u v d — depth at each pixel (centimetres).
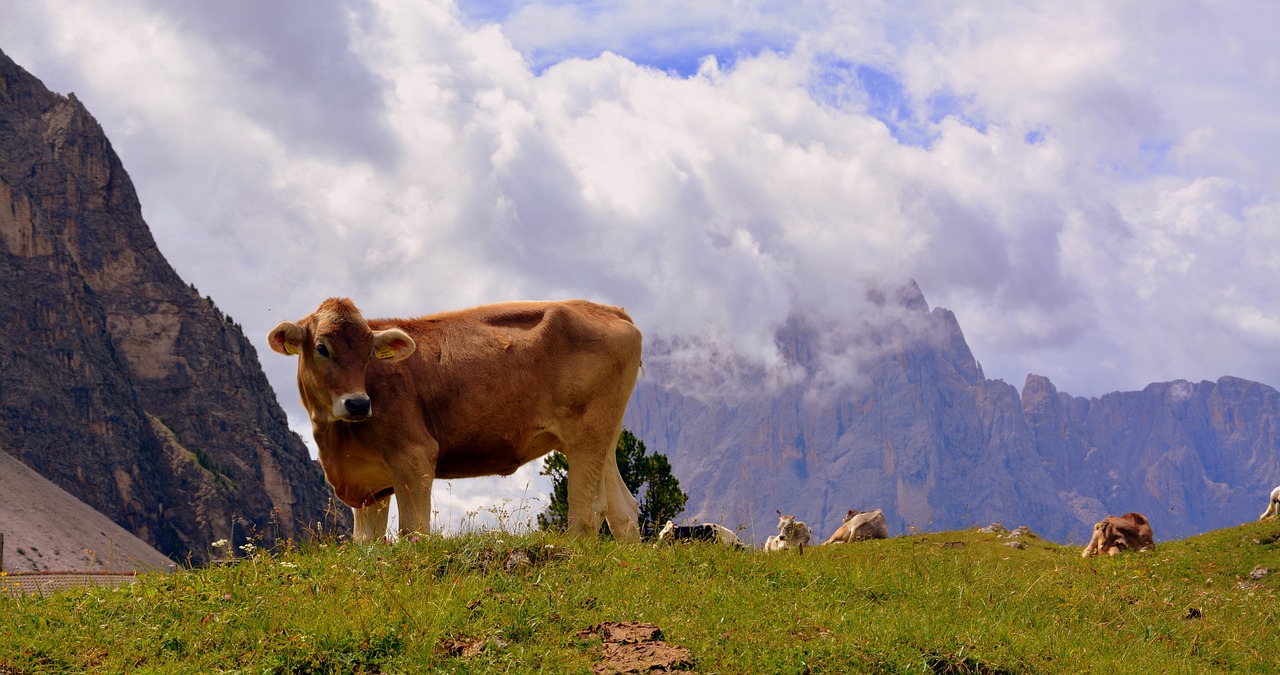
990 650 1062
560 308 1429
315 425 1325
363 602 1016
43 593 1111
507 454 1390
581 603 1058
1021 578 1499
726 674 930
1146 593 1655
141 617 1011
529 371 1380
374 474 1334
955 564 1498
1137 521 2547
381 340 1284
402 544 1191
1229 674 1282
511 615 1003
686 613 1058
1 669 912
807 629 1044
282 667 925
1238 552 2425
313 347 1281
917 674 983
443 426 1338
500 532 1209
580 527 1397
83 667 928
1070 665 1088
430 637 948
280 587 1076
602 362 1429
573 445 1417
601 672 914
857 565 1361
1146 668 1156
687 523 1612
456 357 1345
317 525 1291
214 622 990
